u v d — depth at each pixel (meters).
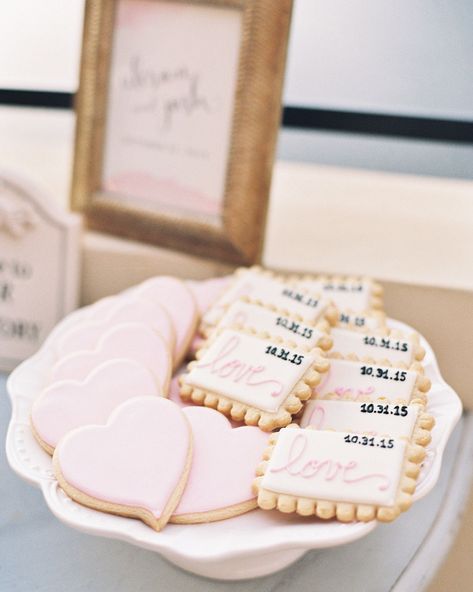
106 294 0.96
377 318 0.79
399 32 1.06
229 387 0.66
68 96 1.17
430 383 0.69
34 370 0.73
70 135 1.20
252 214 0.87
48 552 0.68
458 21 1.04
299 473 0.57
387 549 0.69
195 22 0.87
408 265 0.92
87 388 0.66
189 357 0.77
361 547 0.69
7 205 0.90
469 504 0.83
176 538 0.54
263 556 0.63
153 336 0.72
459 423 0.89
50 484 0.58
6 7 1.13
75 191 0.96
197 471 0.60
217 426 0.63
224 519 0.57
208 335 0.76
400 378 0.68
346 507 0.55
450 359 0.92
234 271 0.92
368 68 1.09
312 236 0.98
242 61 0.84
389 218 1.04
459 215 1.07
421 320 0.91
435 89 1.09
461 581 0.88
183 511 0.57
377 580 0.66
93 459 0.58
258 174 0.86
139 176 0.93
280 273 0.90
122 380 0.66
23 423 0.65
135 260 0.94
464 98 1.09
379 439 0.59
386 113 1.11
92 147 0.94
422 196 1.11
